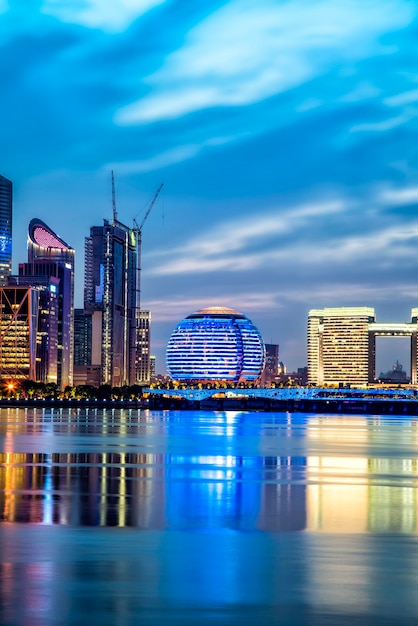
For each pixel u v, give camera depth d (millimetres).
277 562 71500
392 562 71875
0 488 121062
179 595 60812
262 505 105875
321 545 79188
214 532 85688
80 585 63188
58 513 96938
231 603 59000
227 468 158000
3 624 53906
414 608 58062
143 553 74438
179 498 111812
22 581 64188
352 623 54812
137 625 54062
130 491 119188
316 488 125625
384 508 103812
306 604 58906
